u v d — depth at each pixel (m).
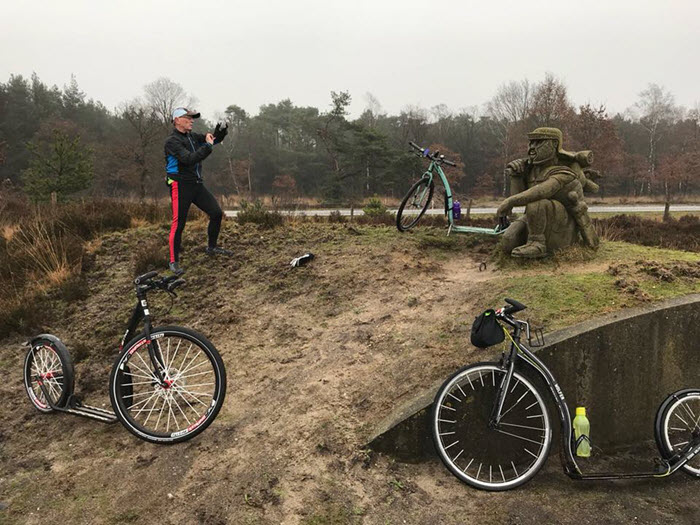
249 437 3.32
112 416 3.55
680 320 3.66
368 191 50.84
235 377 4.05
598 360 3.50
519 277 4.84
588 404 3.51
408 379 3.62
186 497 2.84
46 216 8.28
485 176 58.12
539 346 3.41
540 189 5.07
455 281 5.25
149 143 43.84
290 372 4.02
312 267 5.88
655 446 3.62
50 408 3.75
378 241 6.60
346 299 5.11
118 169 47.00
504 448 3.30
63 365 3.61
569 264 5.08
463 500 2.92
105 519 2.70
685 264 4.54
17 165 53.81
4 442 3.46
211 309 5.18
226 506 2.76
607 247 5.64
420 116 59.69
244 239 6.98
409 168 48.00
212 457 3.16
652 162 57.09
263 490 2.88
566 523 2.76
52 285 5.89
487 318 3.15
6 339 4.98
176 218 5.49
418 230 7.16
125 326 4.97
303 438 3.28
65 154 22.19
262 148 65.12
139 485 2.94
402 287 5.21
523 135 50.72
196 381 3.98
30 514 2.76
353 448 3.19
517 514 2.81
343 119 49.22
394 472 3.11
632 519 2.83
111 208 8.84
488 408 3.28
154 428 3.47
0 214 9.28
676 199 46.66
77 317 5.26
